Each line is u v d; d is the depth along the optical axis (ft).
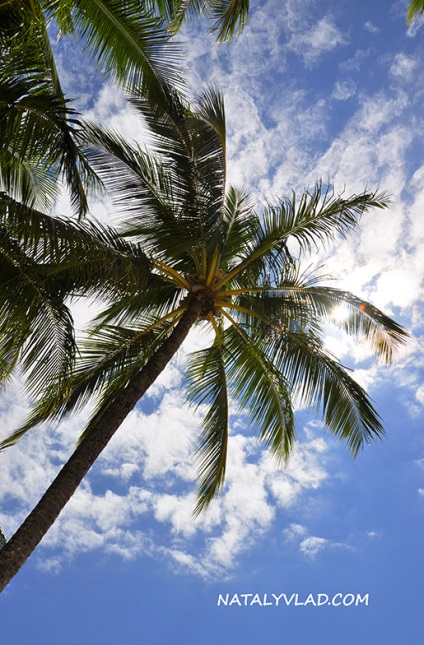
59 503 30.86
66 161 29.19
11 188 37.68
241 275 44.75
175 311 42.75
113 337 42.60
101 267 33.42
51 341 31.50
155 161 40.11
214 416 44.70
